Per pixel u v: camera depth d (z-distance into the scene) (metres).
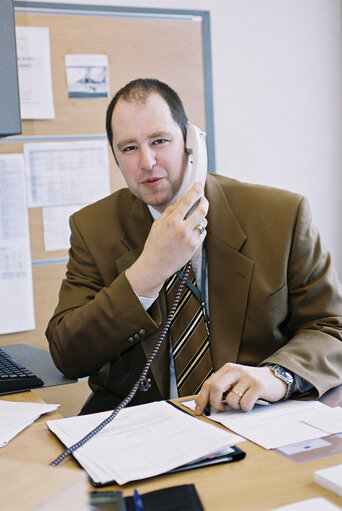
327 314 1.35
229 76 2.75
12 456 0.85
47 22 2.44
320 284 1.37
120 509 0.64
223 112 2.75
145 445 0.84
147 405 1.04
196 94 2.69
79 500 0.56
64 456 0.82
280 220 1.39
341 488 0.68
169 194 1.30
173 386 1.36
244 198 1.44
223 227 1.39
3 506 0.53
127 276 1.25
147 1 2.59
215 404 1.01
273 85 2.83
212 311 1.35
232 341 1.34
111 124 1.30
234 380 1.03
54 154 2.51
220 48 2.72
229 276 1.36
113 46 2.55
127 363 1.37
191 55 2.67
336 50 2.94
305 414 0.99
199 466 0.78
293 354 1.16
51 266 2.54
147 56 2.61
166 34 2.63
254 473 0.76
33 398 1.17
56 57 2.47
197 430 0.88
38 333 2.54
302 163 2.92
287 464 0.78
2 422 0.98
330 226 3.01
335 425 0.92
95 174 2.58
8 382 1.22
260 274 1.36
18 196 2.47
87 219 1.53
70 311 1.40
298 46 2.86
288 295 1.40
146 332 1.25
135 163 1.28
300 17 2.85
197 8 2.67
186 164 1.31
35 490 0.56
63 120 2.51
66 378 1.34
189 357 1.33
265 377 1.05
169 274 1.22
